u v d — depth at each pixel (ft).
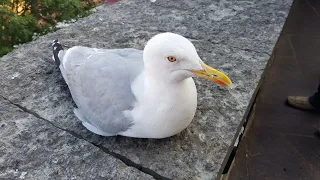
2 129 4.29
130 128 3.81
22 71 5.29
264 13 6.88
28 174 3.77
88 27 6.48
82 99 4.17
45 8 7.93
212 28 6.41
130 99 3.77
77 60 4.61
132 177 3.71
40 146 4.07
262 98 7.43
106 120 3.89
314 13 10.50
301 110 7.09
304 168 5.96
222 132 4.23
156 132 3.78
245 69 5.34
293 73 8.14
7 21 7.17
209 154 3.95
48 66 5.41
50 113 4.55
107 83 3.96
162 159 3.88
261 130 6.66
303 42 9.22
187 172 3.75
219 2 7.27
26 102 4.73
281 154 6.20
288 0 7.34
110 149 4.02
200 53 5.70
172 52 3.43
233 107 4.63
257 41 6.04
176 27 6.45
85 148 4.04
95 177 3.71
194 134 4.19
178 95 3.61
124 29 6.40
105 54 4.40
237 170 5.94
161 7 7.14
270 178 5.82
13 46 7.18
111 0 8.18
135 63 4.08
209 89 4.95
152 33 6.28
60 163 3.87
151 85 3.67
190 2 7.29
